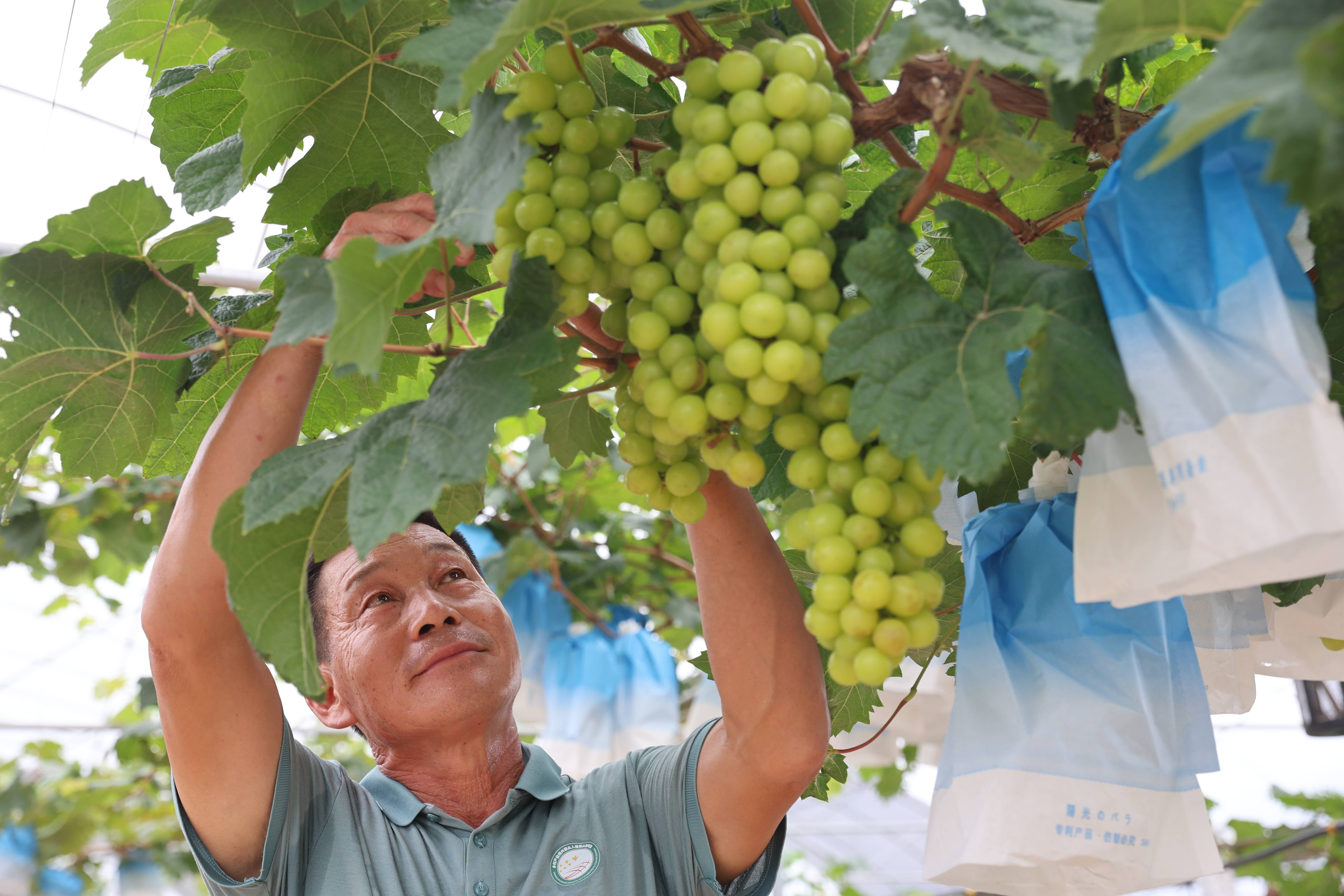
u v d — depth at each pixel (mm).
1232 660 1695
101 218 1418
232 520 1257
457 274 1679
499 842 1941
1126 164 1042
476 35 1129
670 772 2018
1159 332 1006
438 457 1112
